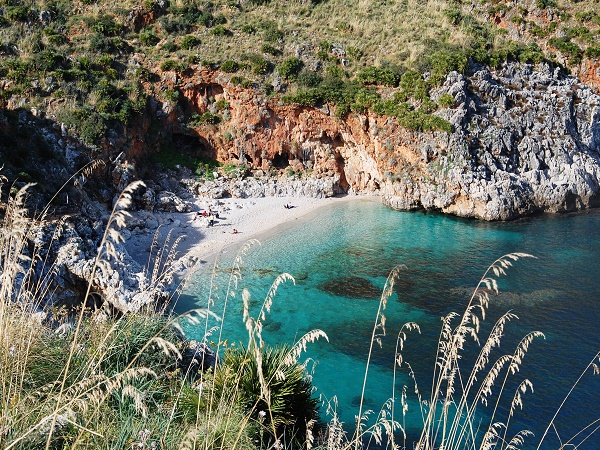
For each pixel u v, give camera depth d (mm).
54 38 59281
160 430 8992
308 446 10203
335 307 35031
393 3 78312
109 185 52406
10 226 10305
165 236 47781
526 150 59438
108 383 6582
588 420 22859
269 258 44156
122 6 67312
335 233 51156
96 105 54750
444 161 56812
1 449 6477
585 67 68625
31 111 50219
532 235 50188
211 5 72375
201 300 34969
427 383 25859
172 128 63062
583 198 59062
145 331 12562
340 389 25156
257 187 61656
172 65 62125
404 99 60062
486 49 66438
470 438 20828
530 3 74375
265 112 62500
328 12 75500
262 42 66812
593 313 33375
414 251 46062
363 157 63500
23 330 9898
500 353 28641
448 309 34562
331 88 62281
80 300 30734
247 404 11781
